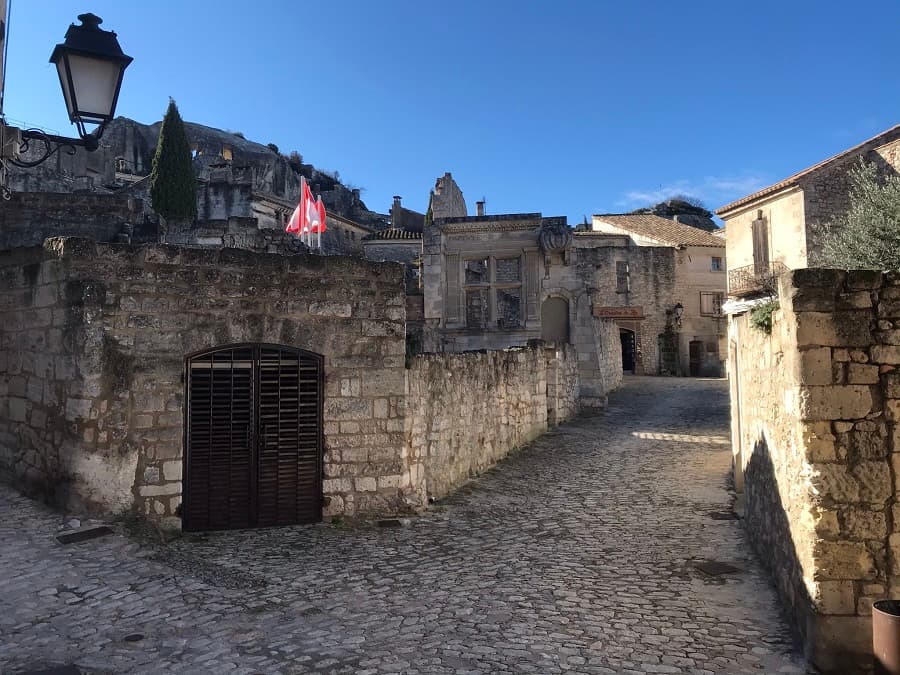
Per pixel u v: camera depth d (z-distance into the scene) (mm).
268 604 5805
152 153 50625
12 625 5121
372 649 4941
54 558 6387
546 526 8977
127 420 7602
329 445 8711
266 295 8445
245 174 37188
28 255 8312
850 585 4688
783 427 5719
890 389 4840
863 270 4961
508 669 4645
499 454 14016
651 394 26375
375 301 9086
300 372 8609
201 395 8094
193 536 7781
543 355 18250
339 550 7578
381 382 9047
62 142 6156
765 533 6793
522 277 22969
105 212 18266
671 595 6230
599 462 13945
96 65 5973
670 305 38938
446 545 7953
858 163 21328
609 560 7395
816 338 4918
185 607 5633
